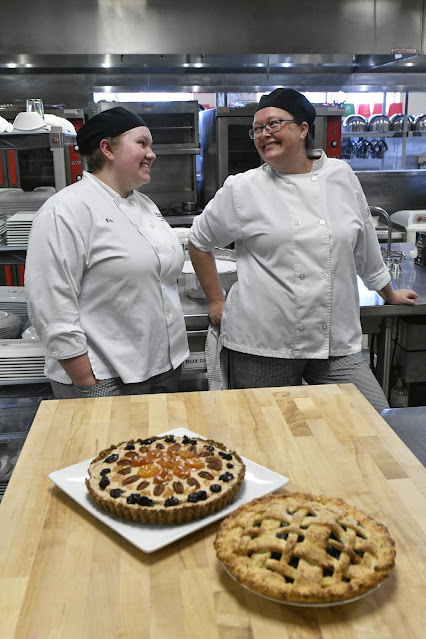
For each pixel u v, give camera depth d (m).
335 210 2.03
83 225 1.86
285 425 1.37
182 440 1.19
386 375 2.70
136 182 1.96
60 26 4.65
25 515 1.04
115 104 4.68
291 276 2.03
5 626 0.80
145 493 1.01
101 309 1.92
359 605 0.84
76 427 1.36
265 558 0.85
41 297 1.84
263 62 5.02
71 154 2.88
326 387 1.57
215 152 4.92
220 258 2.98
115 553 0.94
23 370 2.22
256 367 2.14
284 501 0.96
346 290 2.07
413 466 1.19
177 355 2.10
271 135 1.95
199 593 0.86
